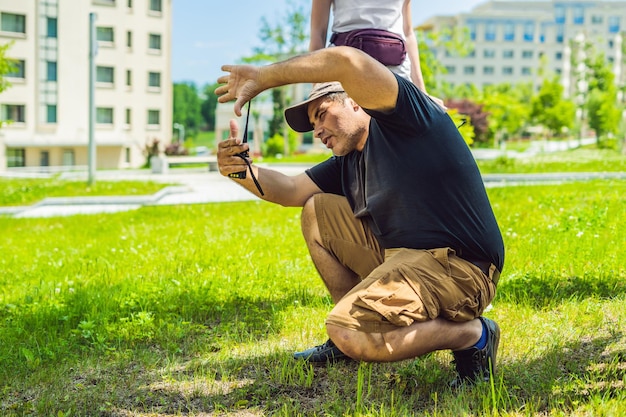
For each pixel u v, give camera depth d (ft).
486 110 172.65
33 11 156.25
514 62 389.60
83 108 165.99
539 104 218.18
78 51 163.84
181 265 23.77
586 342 13.85
